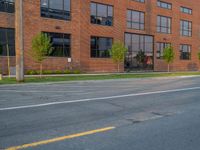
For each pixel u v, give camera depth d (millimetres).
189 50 47750
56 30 29609
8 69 26344
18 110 9086
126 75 29109
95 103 10656
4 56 26172
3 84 17906
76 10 31359
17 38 19578
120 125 7082
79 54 31594
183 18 46219
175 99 11930
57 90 15492
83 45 32062
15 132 6359
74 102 10859
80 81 21203
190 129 6746
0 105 10078
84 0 32094
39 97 12359
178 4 45125
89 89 16109
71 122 7395
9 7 26500
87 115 8336
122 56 31109
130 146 5402
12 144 5484
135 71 38344
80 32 31703
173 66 44469
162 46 42562
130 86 18094
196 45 49000
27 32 27391
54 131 6457
